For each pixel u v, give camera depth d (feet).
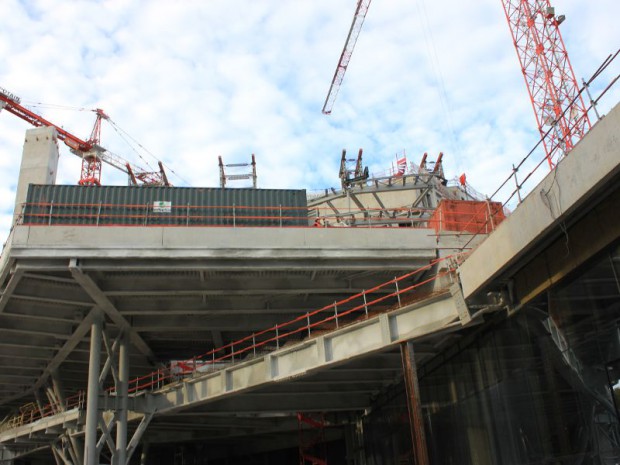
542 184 49.44
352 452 131.75
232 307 108.06
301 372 80.23
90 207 100.94
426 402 92.48
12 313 104.78
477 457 74.33
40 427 129.18
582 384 52.85
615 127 40.93
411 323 68.85
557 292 55.93
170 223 101.76
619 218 46.09
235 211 105.09
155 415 108.37
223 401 107.96
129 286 99.09
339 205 187.11
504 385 67.15
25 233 90.99
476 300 63.77
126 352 110.83
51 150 120.06
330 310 111.55
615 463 48.57
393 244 98.02
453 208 106.01
